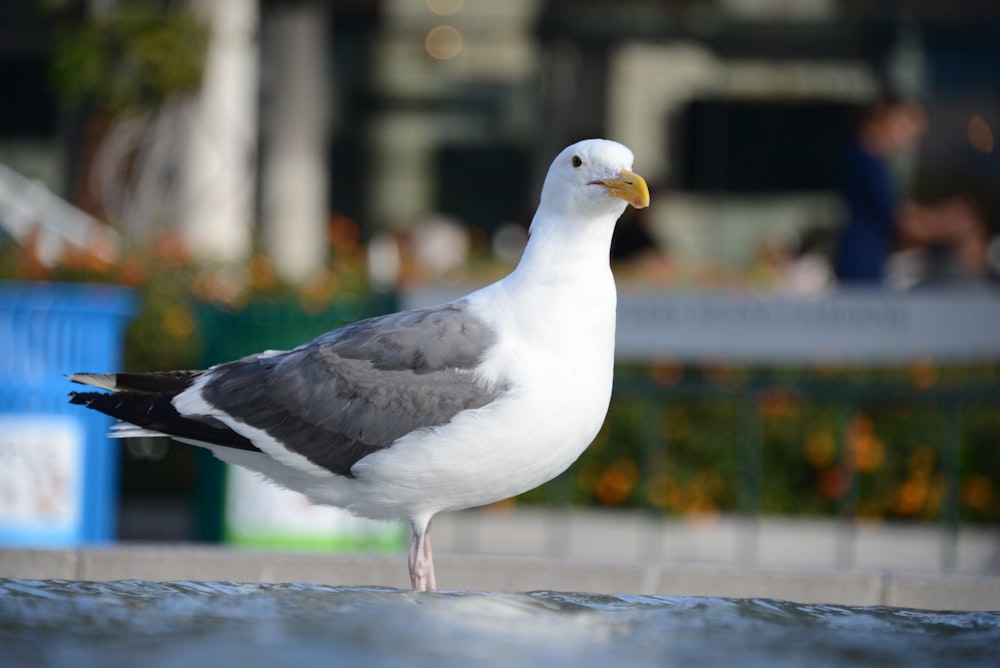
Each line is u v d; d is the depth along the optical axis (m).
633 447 13.13
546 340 7.48
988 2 24.34
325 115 24.81
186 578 8.41
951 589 8.12
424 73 25.36
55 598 6.26
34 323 10.29
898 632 6.28
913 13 24.52
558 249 7.58
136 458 13.30
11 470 10.29
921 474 13.02
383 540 10.76
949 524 12.02
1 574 8.36
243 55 18.59
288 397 7.70
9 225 15.65
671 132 25.31
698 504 12.98
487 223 25.55
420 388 7.49
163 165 18.22
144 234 16.36
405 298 11.10
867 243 16.36
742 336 11.86
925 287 19.70
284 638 5.73
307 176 21.92
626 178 7.43
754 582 8.30
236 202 18.50
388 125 25.44
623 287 13.46
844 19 24.77
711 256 25.09
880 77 24.83
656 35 25.14
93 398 7.91
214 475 10.72
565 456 7.64
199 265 13.94
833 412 13.15
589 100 25.36
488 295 7.75
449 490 7.64
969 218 20.25
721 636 6.09
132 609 6.14
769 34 25.02
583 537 12.73
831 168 25.05
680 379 13.20
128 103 18.00
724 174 25.23
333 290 13.98
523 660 5.56
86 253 13.99
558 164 7.62
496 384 7.43
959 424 12.82
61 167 23.05
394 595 6.54
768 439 13.12
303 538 10.70
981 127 24.56
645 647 5.85
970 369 13.37
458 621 6.08
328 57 25.20
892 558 12.41
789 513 13.10
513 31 25.23
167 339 13.22
